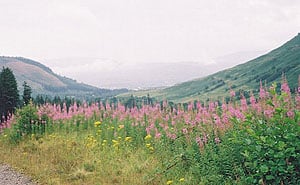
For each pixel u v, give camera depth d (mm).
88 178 13555
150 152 15875
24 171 15094
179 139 15102
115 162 15297
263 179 9695
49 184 13086
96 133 20031
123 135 18516
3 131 26406
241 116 11445
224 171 11234
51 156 17141
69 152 17375
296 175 9508
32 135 22062
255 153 9906
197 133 13961
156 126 18141
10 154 18719
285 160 9445
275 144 9531
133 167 14383
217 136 12680
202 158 12469
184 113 16359
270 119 10172
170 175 12875
